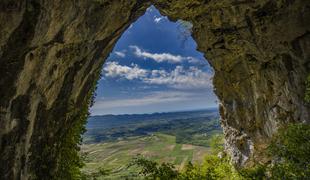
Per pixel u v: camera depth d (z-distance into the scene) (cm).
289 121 2206
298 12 1834
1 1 768
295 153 1259
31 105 1069
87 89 1669
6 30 824
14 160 1032
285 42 2017
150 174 1514
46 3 906
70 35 1136
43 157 1288
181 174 1645
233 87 2952
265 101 2542
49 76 1129
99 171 2045
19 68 929
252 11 2081
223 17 2283
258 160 2647
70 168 1631
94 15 1245
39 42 970
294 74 2034
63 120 1445
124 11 1496
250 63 2553
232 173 2408
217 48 2700
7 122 948
